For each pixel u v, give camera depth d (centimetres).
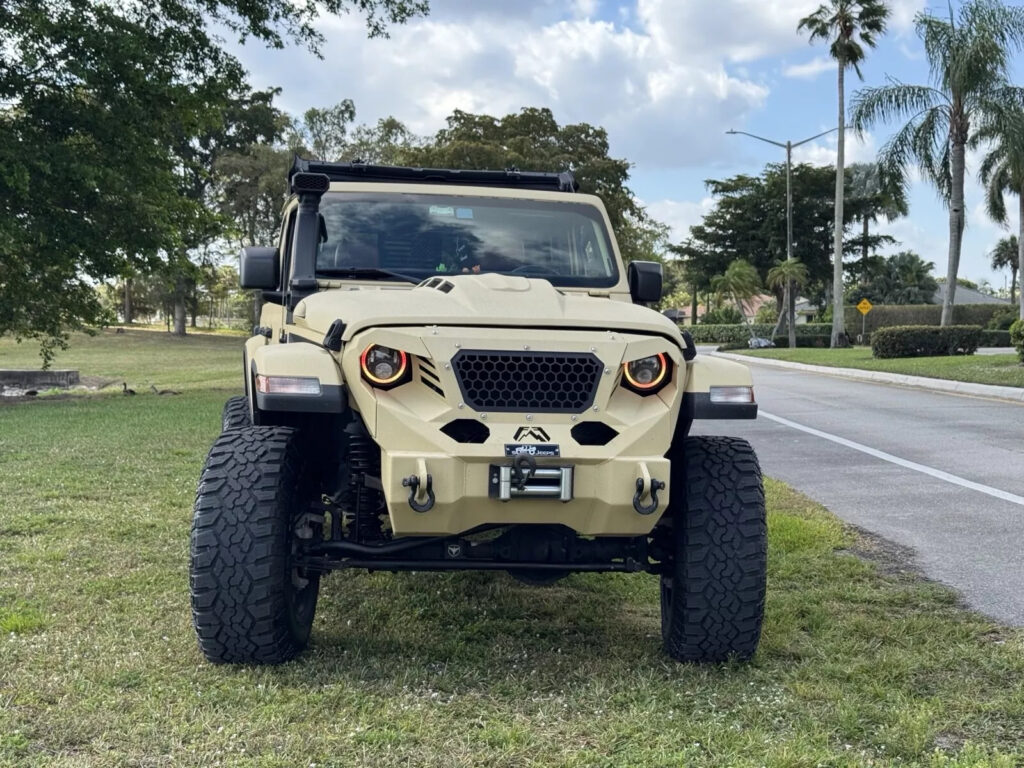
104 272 2038
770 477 936
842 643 468
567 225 570
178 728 351
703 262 8050
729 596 421
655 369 410
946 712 383
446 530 398
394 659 438
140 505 770
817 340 5869
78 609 499
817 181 7506
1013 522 730
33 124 1952
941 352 3088
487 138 5225
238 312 11956
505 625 496
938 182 3161
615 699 391
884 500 821
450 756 336
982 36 2795
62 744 340
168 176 2133
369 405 393
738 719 374
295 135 6819
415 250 546
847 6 4338
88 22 1934
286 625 415
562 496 389
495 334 399
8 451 1080
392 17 2128
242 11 2091
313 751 338
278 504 408
